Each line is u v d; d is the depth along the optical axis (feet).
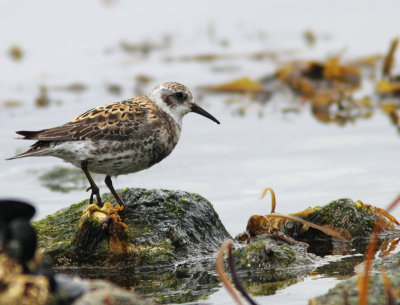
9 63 74.59
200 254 32.40
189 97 40.91
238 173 44.24
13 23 85.25
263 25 86.84
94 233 31.83
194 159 47.32
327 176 42.78
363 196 38.99
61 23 86.38
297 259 30.07
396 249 31.73
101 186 43.62
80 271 31.27
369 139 49.78
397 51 72.74
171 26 86.99
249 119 56.08
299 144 49.34
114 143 36.35
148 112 37.93
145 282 29.30
